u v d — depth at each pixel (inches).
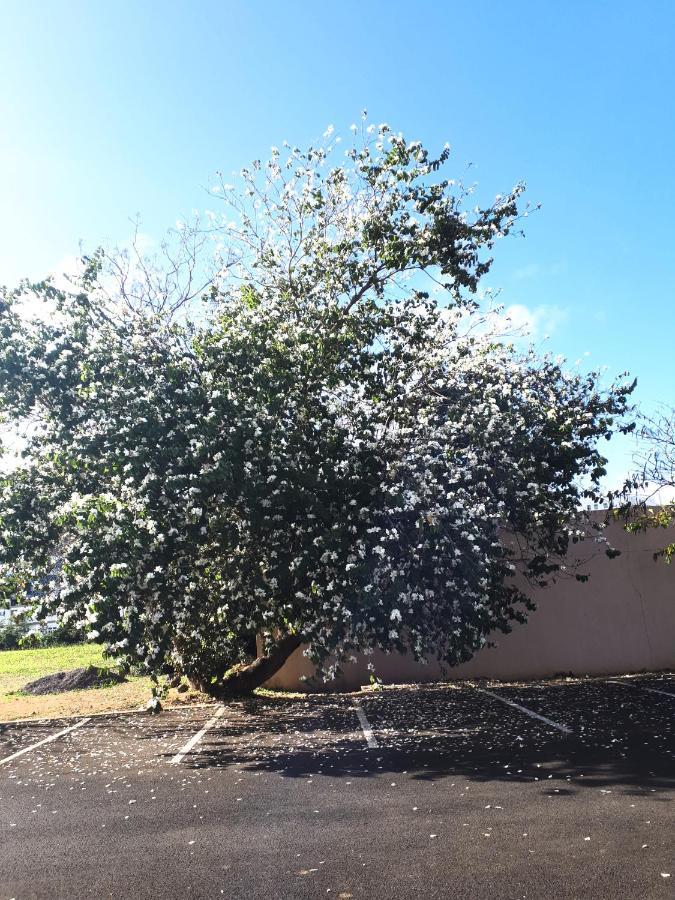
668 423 514.6
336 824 204.5
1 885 171.6
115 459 321.1
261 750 313.3
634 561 521.7
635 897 149.6
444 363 426.0
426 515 340.2
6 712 457.4
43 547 346.6
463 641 401.7
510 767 258.8
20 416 362.9
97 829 211.2
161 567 315.6
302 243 453.4
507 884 158.7
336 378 377.7
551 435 434.3
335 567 339.9
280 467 336.2
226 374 357.7
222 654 375.6
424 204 425.1
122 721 405.4
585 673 512.7
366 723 362.9
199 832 203.8
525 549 503.8
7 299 378.3
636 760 260.4
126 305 414.6
